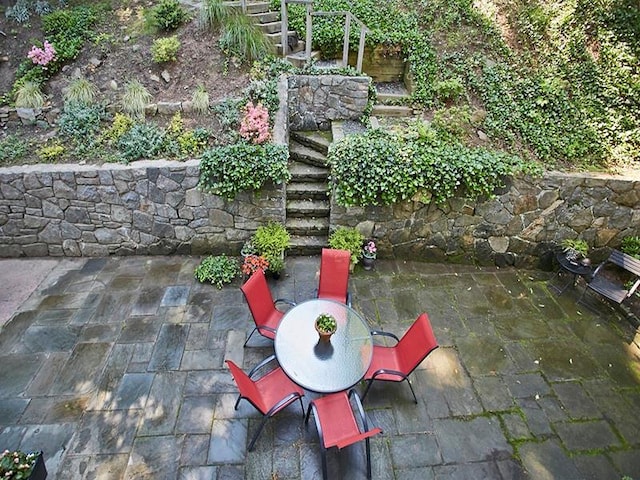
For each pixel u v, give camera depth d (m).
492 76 5.51
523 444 3.00
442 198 4.39
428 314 4.16
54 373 3.36
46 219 4.50
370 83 5.72
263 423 2.74
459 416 3.17
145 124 4.77
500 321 4.12
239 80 5.31
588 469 2.87
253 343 3.71
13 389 3.22
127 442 2.88
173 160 4.35
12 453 2.42
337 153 4.41
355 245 4.53
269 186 4.37
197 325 3.87
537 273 4.88
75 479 2.65
